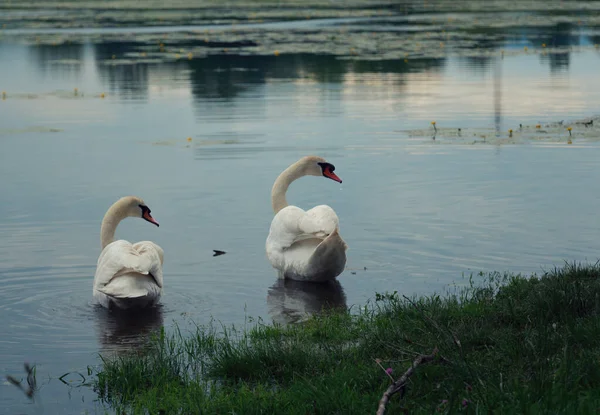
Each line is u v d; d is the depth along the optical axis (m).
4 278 11.01
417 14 63.56
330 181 16.14
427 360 6.42
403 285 10.32
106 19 61.09
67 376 7.86
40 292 10.51
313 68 35.41
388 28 52.06
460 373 6.38
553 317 7.89
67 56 41.03
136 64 37.59
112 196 15.39
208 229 13.23
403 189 15.41
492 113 23.88
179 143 20.31
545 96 26.98
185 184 16.14
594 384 6.17
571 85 29.47
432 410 5.78
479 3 76.25
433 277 10.57
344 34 48.25
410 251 11.73
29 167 17.92
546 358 6.51
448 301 8.85
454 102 26.14
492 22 55.44
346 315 9.04
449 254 11.52
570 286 8.48
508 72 33.53
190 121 23.52
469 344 7.48
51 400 7.26
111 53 41.78
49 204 14.90
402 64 36.81
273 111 24.91
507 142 19.64
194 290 10.56
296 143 19.86
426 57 38.53
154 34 49.78
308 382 6.76
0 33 51.19
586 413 5.44
